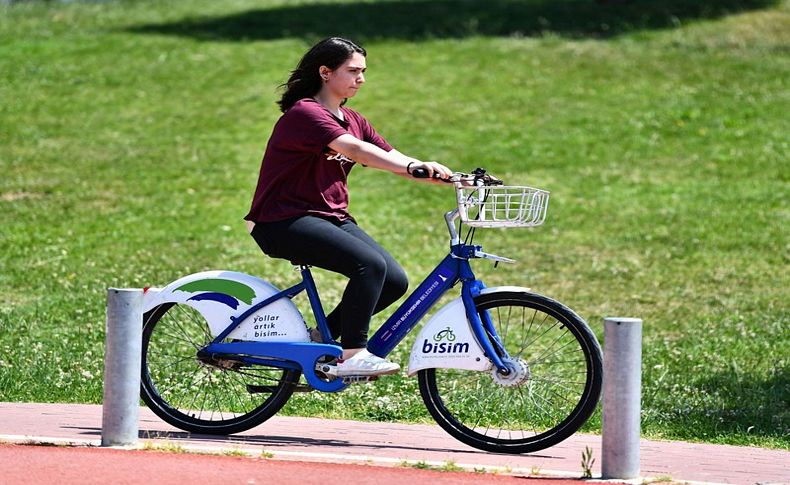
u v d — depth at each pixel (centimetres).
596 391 1914
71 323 3488
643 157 6350
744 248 4931
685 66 8088
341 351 2008
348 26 9456
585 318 3966
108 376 1859
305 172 1989
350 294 1955
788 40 8812
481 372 2012
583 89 7606
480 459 1927
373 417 2497
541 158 6306
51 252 4697
